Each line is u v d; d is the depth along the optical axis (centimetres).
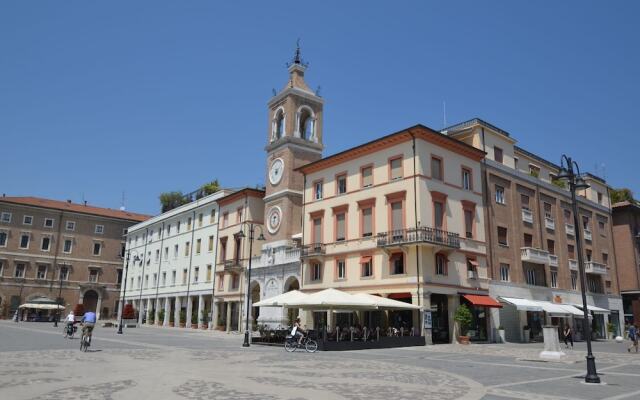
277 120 5412
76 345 2845
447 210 3834
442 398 1208
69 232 8819
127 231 8900
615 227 6469
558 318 4966
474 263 3906
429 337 3412
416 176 3666
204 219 6431
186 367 1814
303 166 4662
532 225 4803
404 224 3688
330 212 4319
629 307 6212
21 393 1180
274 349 2912
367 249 3891
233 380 1471
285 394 1223
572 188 1811
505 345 3584
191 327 6281
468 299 3697
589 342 1579
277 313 4719
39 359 2003
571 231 5453
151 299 7456
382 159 3962
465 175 4162
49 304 7338
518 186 4766
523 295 4416
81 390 1241
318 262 4331
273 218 5091
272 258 4947
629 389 1402
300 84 5366
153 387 1308
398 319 3662
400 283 3597
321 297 3041
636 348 3169
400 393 1281
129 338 3744
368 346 3041
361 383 1468
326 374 1683
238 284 5478
